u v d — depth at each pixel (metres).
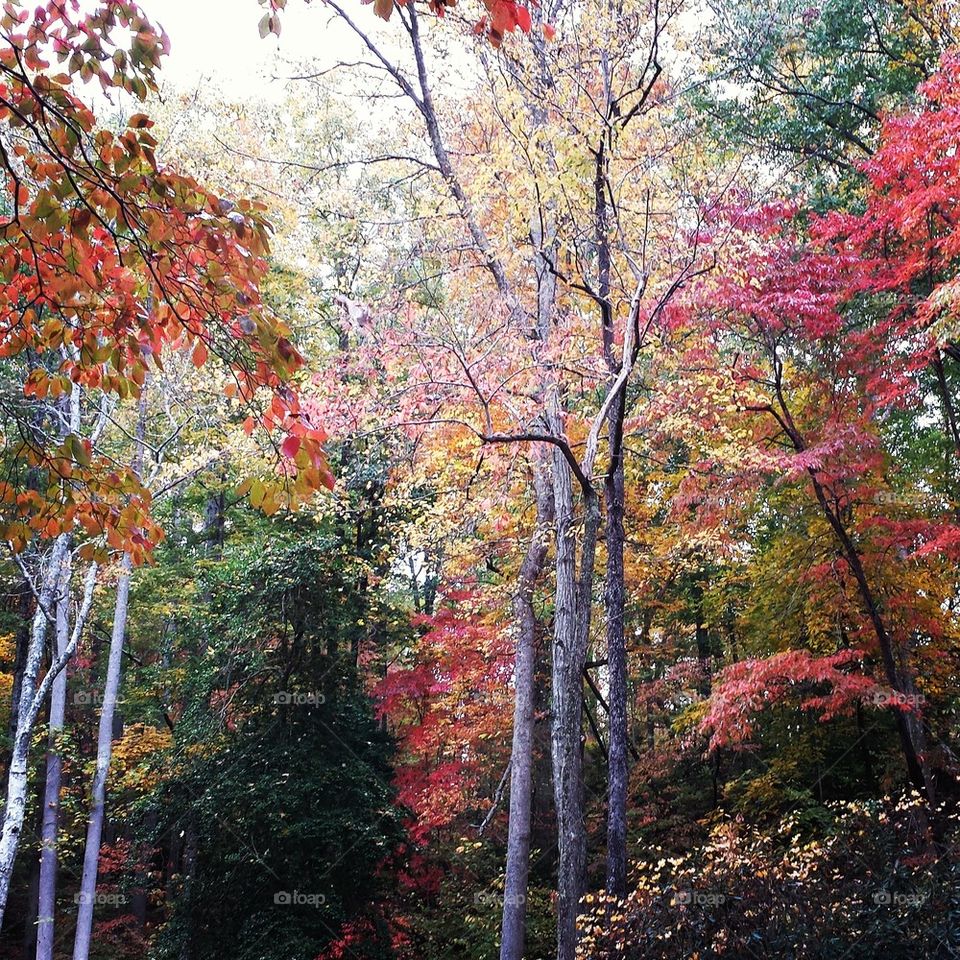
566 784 10.31
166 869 20.91
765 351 13.08
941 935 8.13
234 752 15.98
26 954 19.38
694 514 14.26
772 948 8.38
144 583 19.27
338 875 15.53
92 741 21.59
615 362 10.94
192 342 3.83
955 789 13.91
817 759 15.89
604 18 9.93
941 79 9.87
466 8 9.63
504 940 12.34
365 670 19.00
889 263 11.45
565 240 10.35
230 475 18.61
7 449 4.31
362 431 10.98
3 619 17.78
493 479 13.05
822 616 14.01
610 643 10.47
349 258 13.72
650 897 9.02
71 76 3.31
